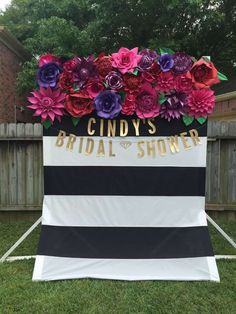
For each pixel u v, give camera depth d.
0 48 11.47
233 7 14.30
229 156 6.62
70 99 4.13
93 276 4.00
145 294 3.66
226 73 16.08
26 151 6.64
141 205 4.16
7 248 5.09
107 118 4.16
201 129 4.20
